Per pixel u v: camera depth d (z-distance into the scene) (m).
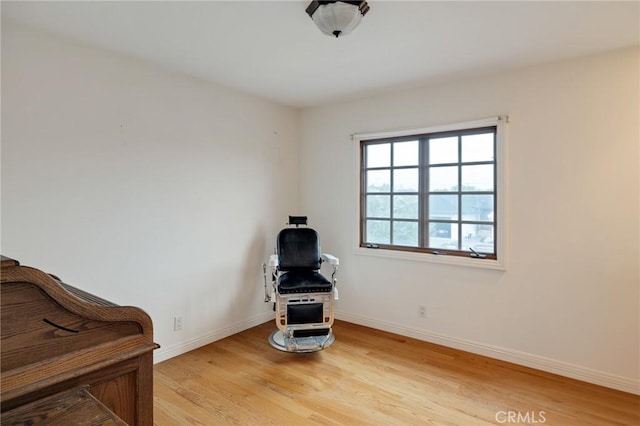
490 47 2.36
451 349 3.03
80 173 2.32
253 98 3.53
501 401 2.24
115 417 0.85
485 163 2.92
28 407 0.85
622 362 2.38
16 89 2.05
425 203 3.24
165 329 2.81
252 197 3.54
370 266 3.54
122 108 2.53
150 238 2.71
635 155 2.32
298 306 2.96
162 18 2.00
